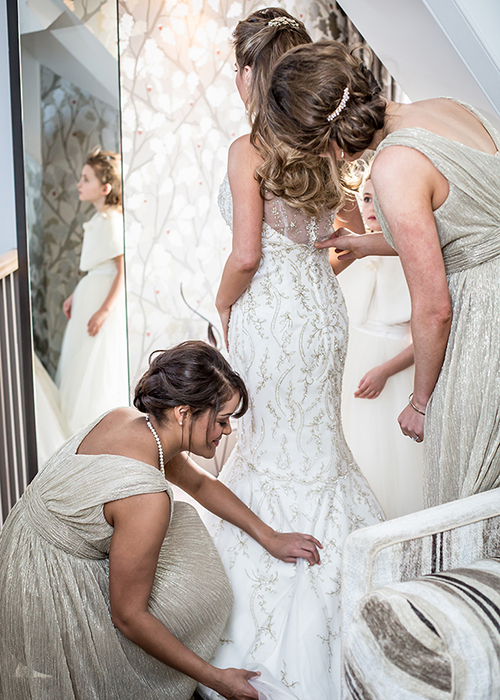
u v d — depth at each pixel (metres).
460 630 0.74
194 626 1.39
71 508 1.27
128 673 1.31
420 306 1.26
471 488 1.30
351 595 0.99
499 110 1.85
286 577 1.54
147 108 2.69
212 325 2.87
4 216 2.77
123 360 2.52
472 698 0.72
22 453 2.45
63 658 1.27
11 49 2.27
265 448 1.69
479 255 1.25
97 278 2.45
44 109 2.32
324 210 1.63
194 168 2.76
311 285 1.64
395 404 2.08
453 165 1.19
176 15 2.65
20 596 1.28
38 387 2.46
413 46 1.86
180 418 1.33
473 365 1.28
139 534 1.21
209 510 1.62
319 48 1.23
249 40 1.50
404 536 0.98
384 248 1.61
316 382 1.65
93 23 2.25
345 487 1.68
